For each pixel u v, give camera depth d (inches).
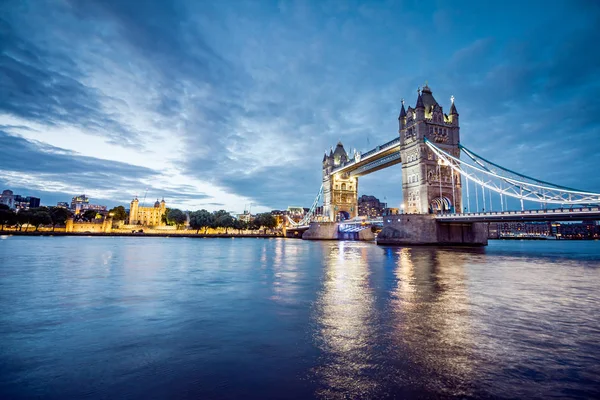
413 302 599.5
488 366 322.3
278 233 7775.6
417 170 2994.6
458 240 2790.4
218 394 267.1
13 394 263.7
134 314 507.5
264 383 286.4
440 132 3051.2
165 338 400.5
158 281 837.2
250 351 359.9
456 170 2773.1
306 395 266.1
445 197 2957.7
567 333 421.7
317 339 398.6
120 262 1306.6
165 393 268.1
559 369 315.6
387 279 887.1
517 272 1058.1
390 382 288.7
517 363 328.5
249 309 544.4
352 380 292.7
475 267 1195.9
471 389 276.2
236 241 4655.5
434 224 2699.3
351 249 2439.7
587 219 1905.8
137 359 336.5
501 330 433.1
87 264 1205.7
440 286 773.9
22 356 342.3
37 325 448.5
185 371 309.1
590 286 785.6
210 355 348.2
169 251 2097.7
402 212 3198.8
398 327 446.0
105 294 660.1
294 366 322.0
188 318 487.5
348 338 402.3
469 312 526.9
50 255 1572.3
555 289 738.8
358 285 787.4
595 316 503.8
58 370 309.6
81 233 5644.7
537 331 429.4
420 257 1648.6
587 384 284.5
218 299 621.3
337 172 5098.4
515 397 262.4
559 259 1647.4
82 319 478.3
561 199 2016.5
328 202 5447.8
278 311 531.8
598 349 367.2
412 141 3095.5
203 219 6663.4
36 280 828.6
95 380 289.4
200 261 1419.8
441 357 343.9
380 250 2288.4
